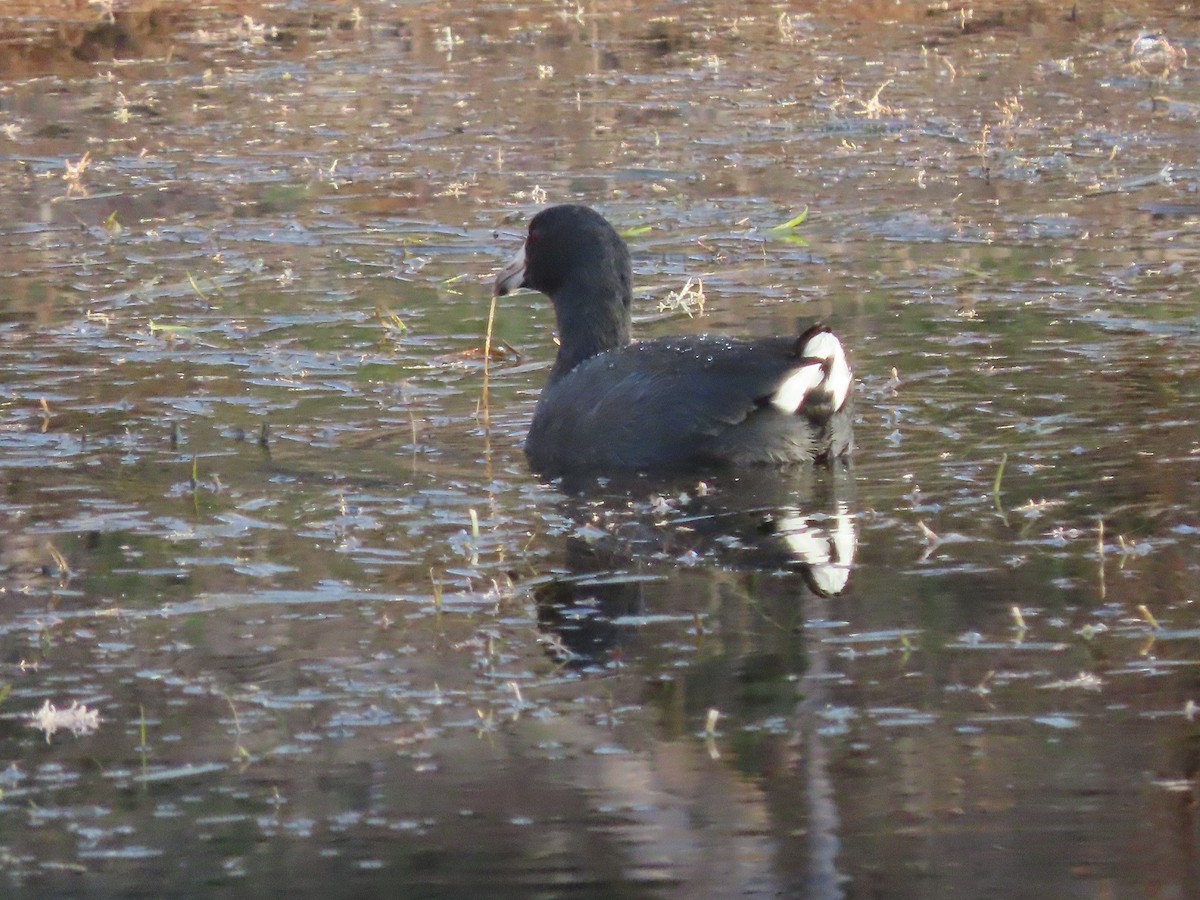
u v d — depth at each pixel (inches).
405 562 412.2
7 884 275.9
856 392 550.3
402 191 858.8
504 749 318.3
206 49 1205.1
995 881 268.4
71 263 734.5
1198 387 544.1
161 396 555.8
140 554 417.4
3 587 395.9
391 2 1371.8
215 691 343.0
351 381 576.1
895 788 300.5
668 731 323.9
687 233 776.9
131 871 279.1
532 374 585.0
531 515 447.2
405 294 689.0
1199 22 1259.2
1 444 505.7
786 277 703.7
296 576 402.9
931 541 419.5
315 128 990.4
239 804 300.5
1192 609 373.1
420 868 278.8
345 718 331.0
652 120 1003.9
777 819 290.5
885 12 1327.5
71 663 355.9
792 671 347.6
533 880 273.3
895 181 864.9
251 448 504.1
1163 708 327.6
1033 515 436.1
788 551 416.8
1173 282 679.1
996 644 357.7
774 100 1050.7
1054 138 944.9
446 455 500.1
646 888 271.1
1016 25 1272.1
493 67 1146.0
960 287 680.4
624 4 1355.8
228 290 692.7
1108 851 277.9
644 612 379.6
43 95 1074.7
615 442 486.9
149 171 900.0
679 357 495.2
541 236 545.3
